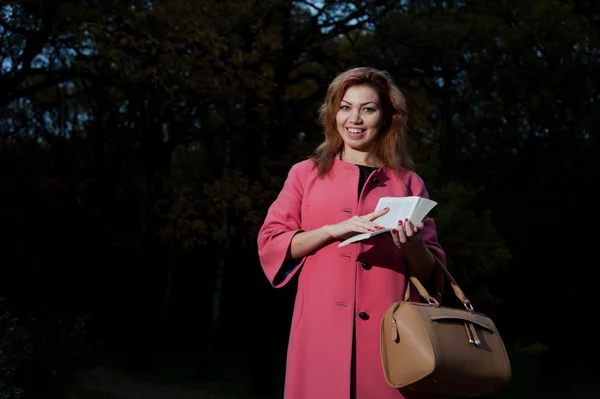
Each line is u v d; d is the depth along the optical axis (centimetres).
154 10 1343
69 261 2100
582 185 2173
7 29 1265
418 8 1706
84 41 1319
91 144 2047
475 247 1530
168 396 1659
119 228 2002
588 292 2342
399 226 259
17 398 800
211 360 2148
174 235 1573
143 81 1471
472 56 1709
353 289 283
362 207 290
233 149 1711
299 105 1773
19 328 841
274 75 1680
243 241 1806
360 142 299
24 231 2070
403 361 264
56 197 2073
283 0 1529
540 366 2064
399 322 268
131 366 2056
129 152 1995
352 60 1703
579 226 2255
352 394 279
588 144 2084
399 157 304
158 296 2722
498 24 1730
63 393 950
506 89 1752
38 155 2080
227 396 1736
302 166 308
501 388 268
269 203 1536
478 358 263
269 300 1830
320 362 281
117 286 2164
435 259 291
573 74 1747
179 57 1359
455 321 267
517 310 2381
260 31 1500
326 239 278
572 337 2362
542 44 1739
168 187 1577
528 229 2267
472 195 1634
